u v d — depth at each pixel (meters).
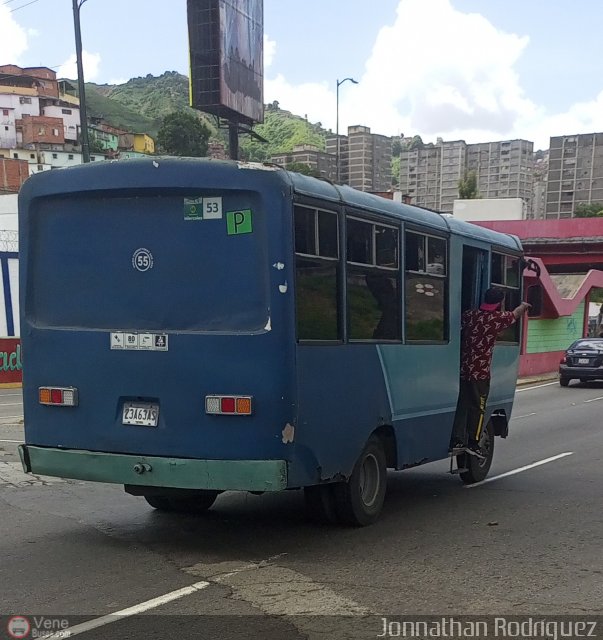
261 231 5.30
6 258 22.81
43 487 8.10
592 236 41.44
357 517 6.36
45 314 6.01
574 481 8.91
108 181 5.66
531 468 9.80
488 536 6.28
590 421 15.09
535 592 4.84
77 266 5.88
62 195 5.88
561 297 30.64
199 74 20.08
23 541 5.97
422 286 7.21
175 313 5.54
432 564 5.43
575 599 4.72
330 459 5.77
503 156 114.81
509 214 52.41
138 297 5.66
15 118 101.12
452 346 7.79
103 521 6.66
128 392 5.61
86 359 5.76
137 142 109.19
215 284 5.43
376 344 6.38
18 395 19.42
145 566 5.31
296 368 5.30
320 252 5.65
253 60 22.52
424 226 7.19
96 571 5.19
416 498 7.90
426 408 7.29
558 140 117.06
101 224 5.79
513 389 9.53
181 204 5.53
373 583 4.98
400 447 6.88
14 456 9.94
